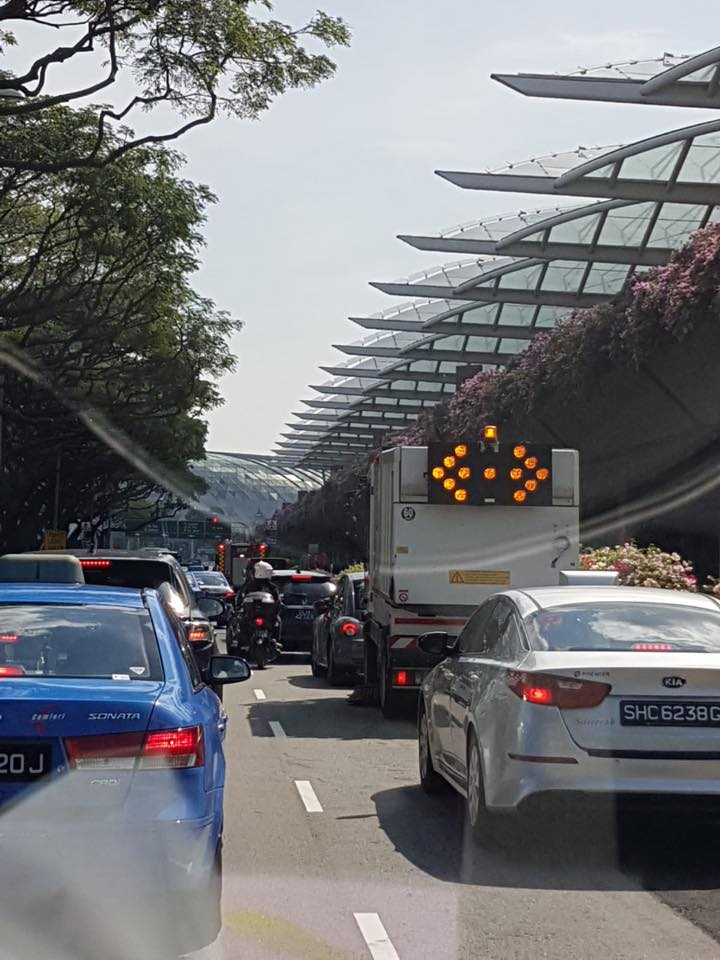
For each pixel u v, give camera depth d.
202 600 13.89
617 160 35.84
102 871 5.50
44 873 5.47
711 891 7.57
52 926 6.30
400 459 16.62
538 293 52.59
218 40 21.39
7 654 6.39
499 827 8.46
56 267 35.03
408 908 7.13
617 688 7.94
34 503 66.38
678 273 32.56
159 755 5.68
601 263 49.28
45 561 12.34
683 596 9.52
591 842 8.94
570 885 7.70
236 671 8.03
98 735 5.63
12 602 6.88
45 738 5.59
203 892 5.90
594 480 45.66
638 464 43.34
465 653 10.23
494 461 16.56
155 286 36.44
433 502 16.52
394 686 16.47
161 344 40.50
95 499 81.25
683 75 27.42
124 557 13.23
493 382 47.19
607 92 29.25
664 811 7.97
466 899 7.34
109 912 6.14
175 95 22.72
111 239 33.09
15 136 27.50
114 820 5.54
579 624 8.88
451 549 16.62
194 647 13.05
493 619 9.86
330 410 99.88
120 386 47.06
